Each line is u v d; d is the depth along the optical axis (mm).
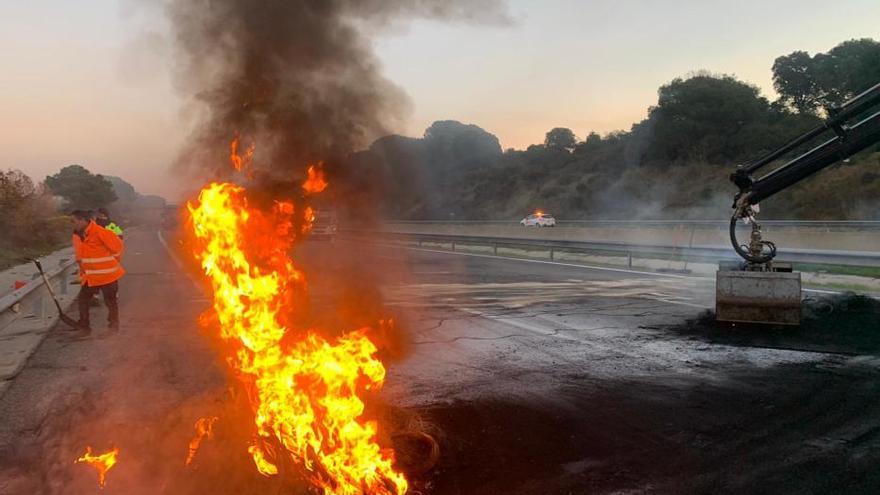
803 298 10055
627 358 6711
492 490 3539
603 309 10086
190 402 4953
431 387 5605
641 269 17422
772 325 8172
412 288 12883
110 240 7980
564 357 6777
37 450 4012
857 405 5020
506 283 13945
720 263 9133
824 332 7738
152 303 10797
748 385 5641
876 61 39906
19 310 7387
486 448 4156
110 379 5797
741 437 4367
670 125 45000
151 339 7645
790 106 45031
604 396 5344
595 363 6504
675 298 11344
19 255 24312
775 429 4508
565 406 5070
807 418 4734
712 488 3568
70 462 3777
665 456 4035
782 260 14586
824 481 3646
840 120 7633
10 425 4609
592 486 3598
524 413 4887
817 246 18578
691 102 44781
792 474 3744
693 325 8523
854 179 31219
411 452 3857
